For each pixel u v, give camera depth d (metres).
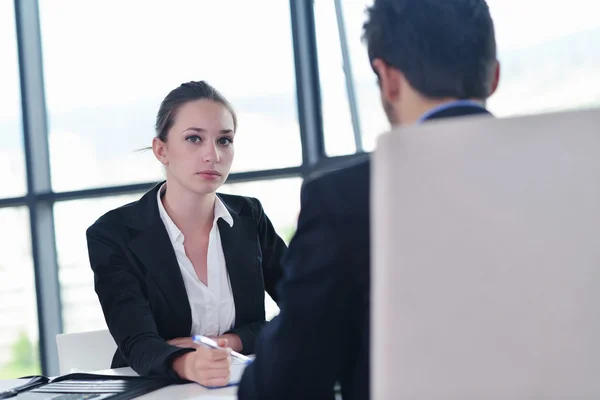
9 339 4.27
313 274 0.79
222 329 1.96
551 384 0.59
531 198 0.59
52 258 4.28
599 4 3.49
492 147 0.59
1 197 4.26
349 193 0.80
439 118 0.82
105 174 4.23
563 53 3.58
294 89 4.00
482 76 0.85
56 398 1.37
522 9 3.62
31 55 4.28
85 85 4.24
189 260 1.97
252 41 4.05
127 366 1.91
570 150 0.59
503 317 0.59
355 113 3.98
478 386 0.60
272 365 0.80
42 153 4.28
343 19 3.97
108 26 4.22
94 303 4.27
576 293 0.59
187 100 1.93
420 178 0.60
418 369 0.60
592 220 0.59
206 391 1.37
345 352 0.81
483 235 0.59
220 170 1.94
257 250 2.08
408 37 0.85
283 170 3.96
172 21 4.15
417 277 0.60
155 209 1.98
